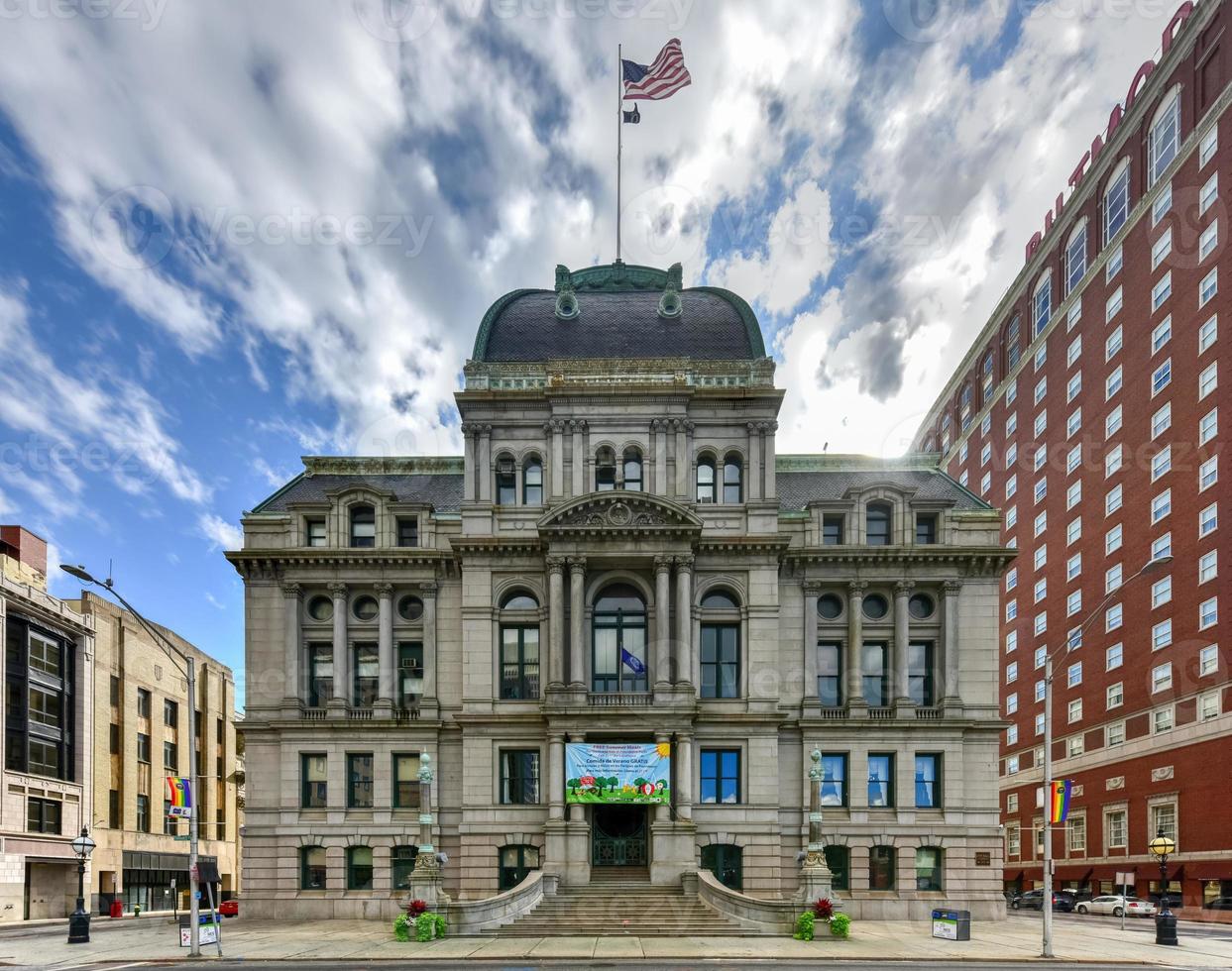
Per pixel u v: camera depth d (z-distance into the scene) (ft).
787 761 154.81
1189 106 228.22
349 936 123.65
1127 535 245.24
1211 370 213.05
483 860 147.64
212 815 271.90
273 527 163.73
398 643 162.09
